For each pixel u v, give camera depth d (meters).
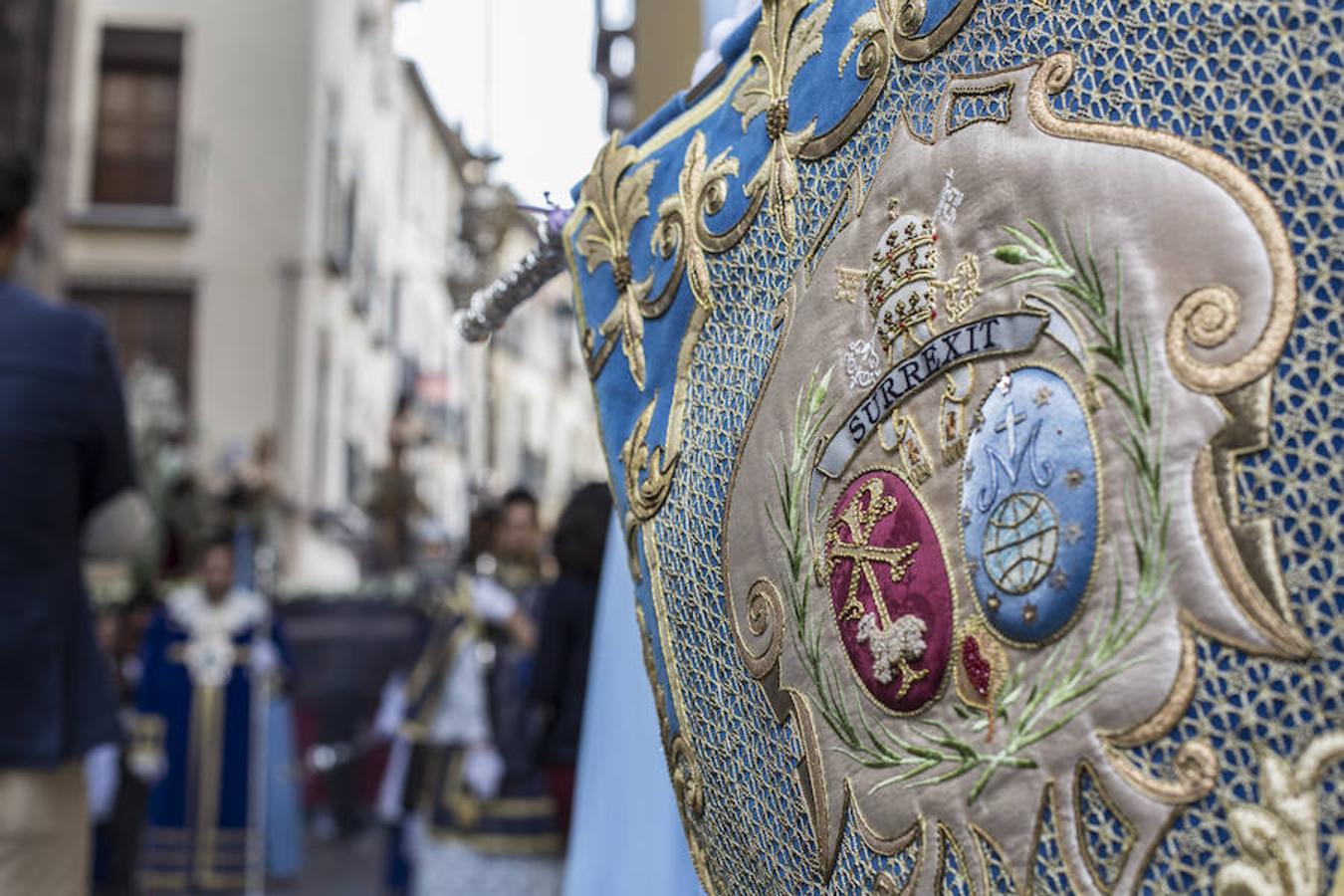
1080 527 0.55
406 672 5.06
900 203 0.66
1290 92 0.53
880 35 0.69
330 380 18.23
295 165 17.80
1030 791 0.57
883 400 0.66
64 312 2.13
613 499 0.89
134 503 2.34
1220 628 0.51
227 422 17.28
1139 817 0.53
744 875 0.77
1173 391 0.53
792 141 0.75
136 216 17.53
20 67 12.45
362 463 19.25
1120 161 0.56
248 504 10.64
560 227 1.01
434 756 4.80
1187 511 0.52
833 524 0.68
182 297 17.58
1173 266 0.54
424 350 20.72
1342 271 0.51
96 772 7.02
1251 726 0.51
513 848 4.60
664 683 0.83
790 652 0.71
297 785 7.86
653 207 0.86
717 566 0.78
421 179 20.31
